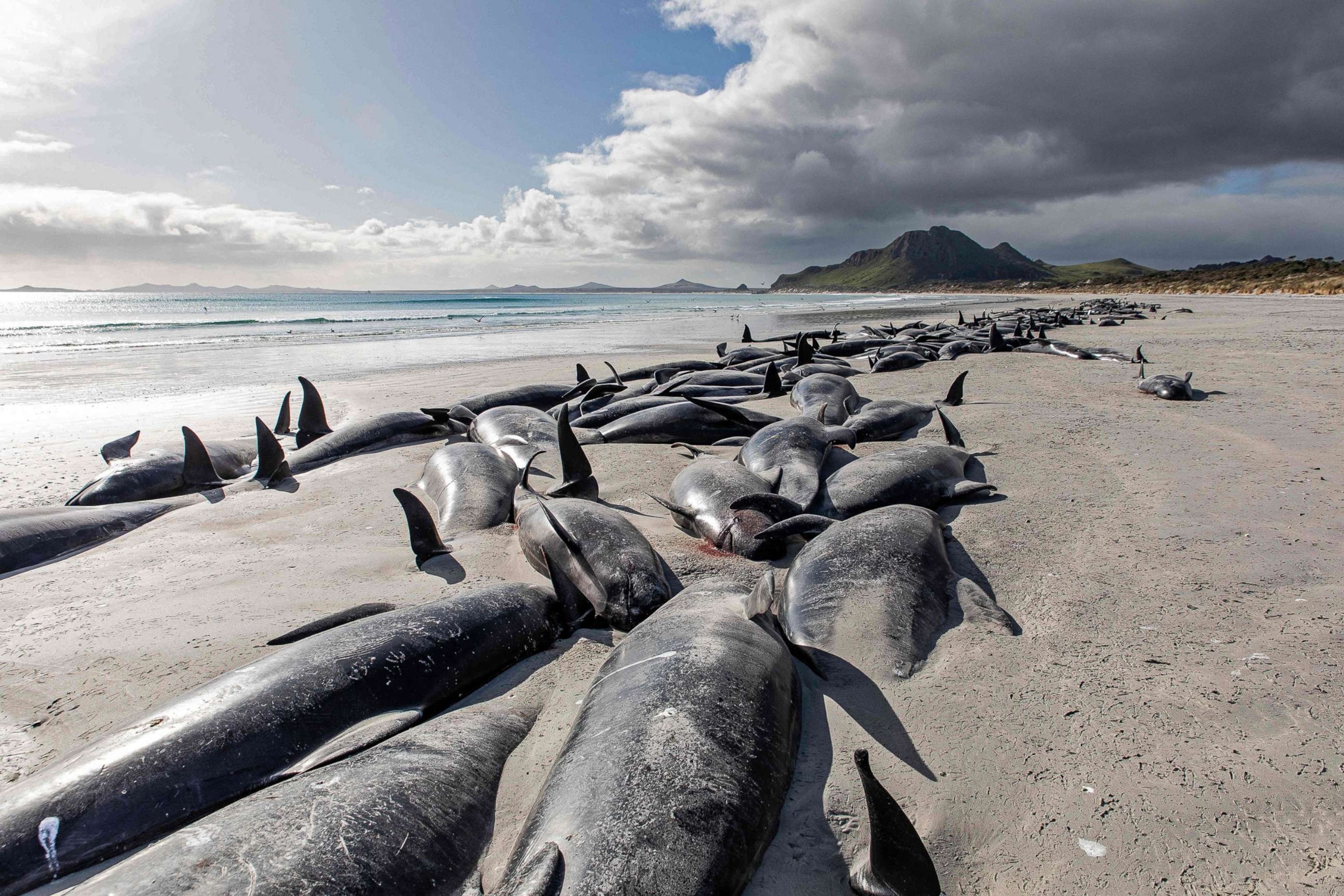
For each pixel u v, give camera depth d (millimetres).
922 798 2998
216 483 8359
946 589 4777
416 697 3777
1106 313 37875
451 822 2896
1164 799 2898
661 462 8703
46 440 10523
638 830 2461
